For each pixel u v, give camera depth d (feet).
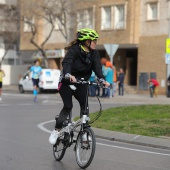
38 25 286.25
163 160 62.90
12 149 70.03
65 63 54.70
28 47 310.24
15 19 292.81
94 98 188.55
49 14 254.47
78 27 270.46
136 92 249.55
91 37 54.80
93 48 55.47
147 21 243.81
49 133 89.15
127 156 65.62
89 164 54.44
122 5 251.60
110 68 185.78
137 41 248.32
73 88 55.77
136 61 270.05
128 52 272.31
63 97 56.85
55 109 140.56
